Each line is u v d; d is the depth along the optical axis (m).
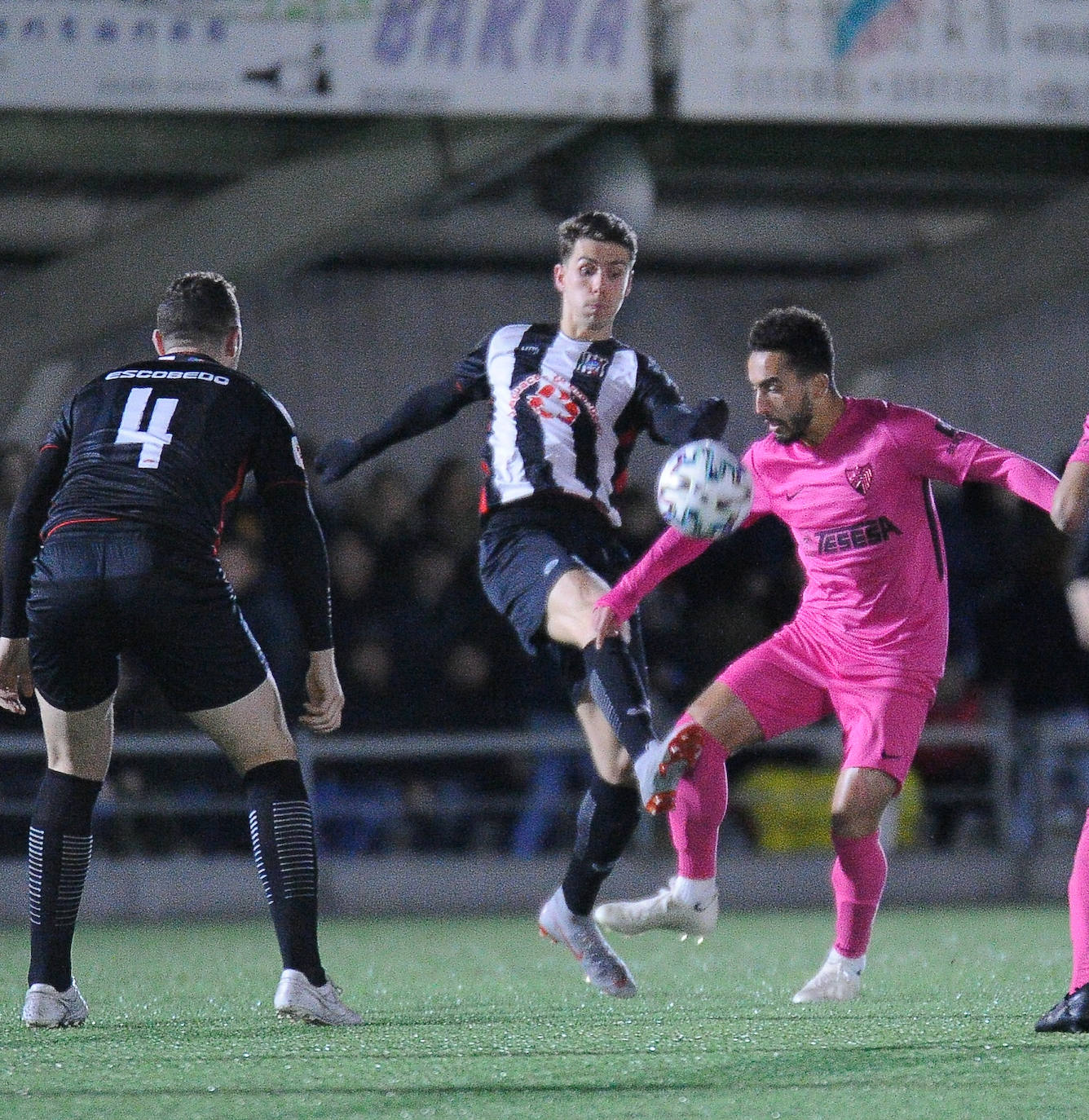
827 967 16.86
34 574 14.03
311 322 46.03
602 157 38.47
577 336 17.06
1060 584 37.06
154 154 37.25
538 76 35.75
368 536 35.25
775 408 16.52
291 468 14.46
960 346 49.03
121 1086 11.09
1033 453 49.19
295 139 37.72
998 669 37.06
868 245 48.75
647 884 34.97
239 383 14.55
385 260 46.53
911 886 35.69
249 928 30.27
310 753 33.56
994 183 45.22
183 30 34.44
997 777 36.28
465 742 33.94
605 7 35.94
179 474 13.96
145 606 13.66
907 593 16.44
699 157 39.50
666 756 14.72
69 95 34.00
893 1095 10.70
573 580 15.95
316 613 14.41
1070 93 38.00
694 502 14.81
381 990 18.45
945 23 37.53
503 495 16.78
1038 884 36.16
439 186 37.78
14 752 32.00
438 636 34.59
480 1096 10.70
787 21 36.94
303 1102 10.48
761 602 35.56
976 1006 15.90
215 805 33.53
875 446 16.39
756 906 35.06
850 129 40.12
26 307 39.03
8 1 33.78
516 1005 16.44
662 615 34.91
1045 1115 10.02
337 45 34.91
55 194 43.84
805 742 36.06
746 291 48.62
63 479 14.33
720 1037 13.45
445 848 35.62
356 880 34.22
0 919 32.19
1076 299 49.72
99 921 32.75
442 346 46.78
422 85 35.28
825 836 35.66
